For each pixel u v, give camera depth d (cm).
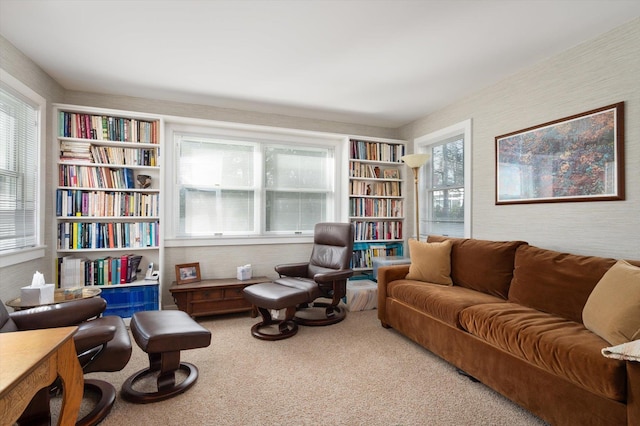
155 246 347
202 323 331
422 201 446
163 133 354
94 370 165
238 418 172
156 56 270
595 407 140
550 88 270
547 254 229
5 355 107
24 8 204
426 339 251
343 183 451
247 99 372
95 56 269
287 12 211
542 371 163
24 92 260
